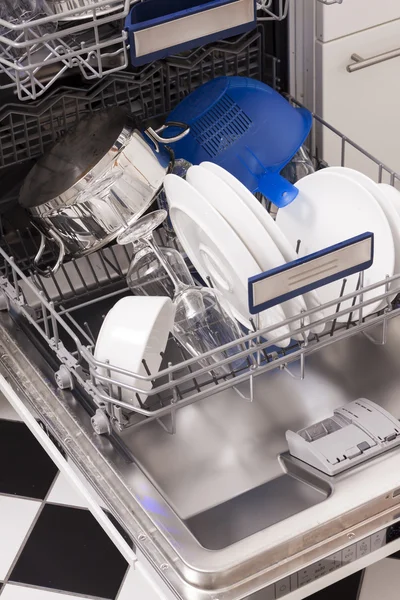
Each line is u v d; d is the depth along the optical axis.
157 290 1.24
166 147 1.33
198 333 1.15
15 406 1.20
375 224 1.17
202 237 1.18
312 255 0.99
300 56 1.47
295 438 1.06
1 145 1.36
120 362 1.06
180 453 1.11
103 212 1.24
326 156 1.57
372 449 1.04
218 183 1.11
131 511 1.00
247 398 1.14
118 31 1.24
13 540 1.54
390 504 1.00
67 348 1.27
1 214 1.45
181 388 1.18
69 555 1.50
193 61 1.41
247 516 1.03
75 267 1.35
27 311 1.22
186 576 0.93
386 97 1.55
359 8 1.43
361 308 1.11
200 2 1.15
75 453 1.07
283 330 1.09
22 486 1.63
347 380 1.19
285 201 1.23
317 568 0.96
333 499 0.98
